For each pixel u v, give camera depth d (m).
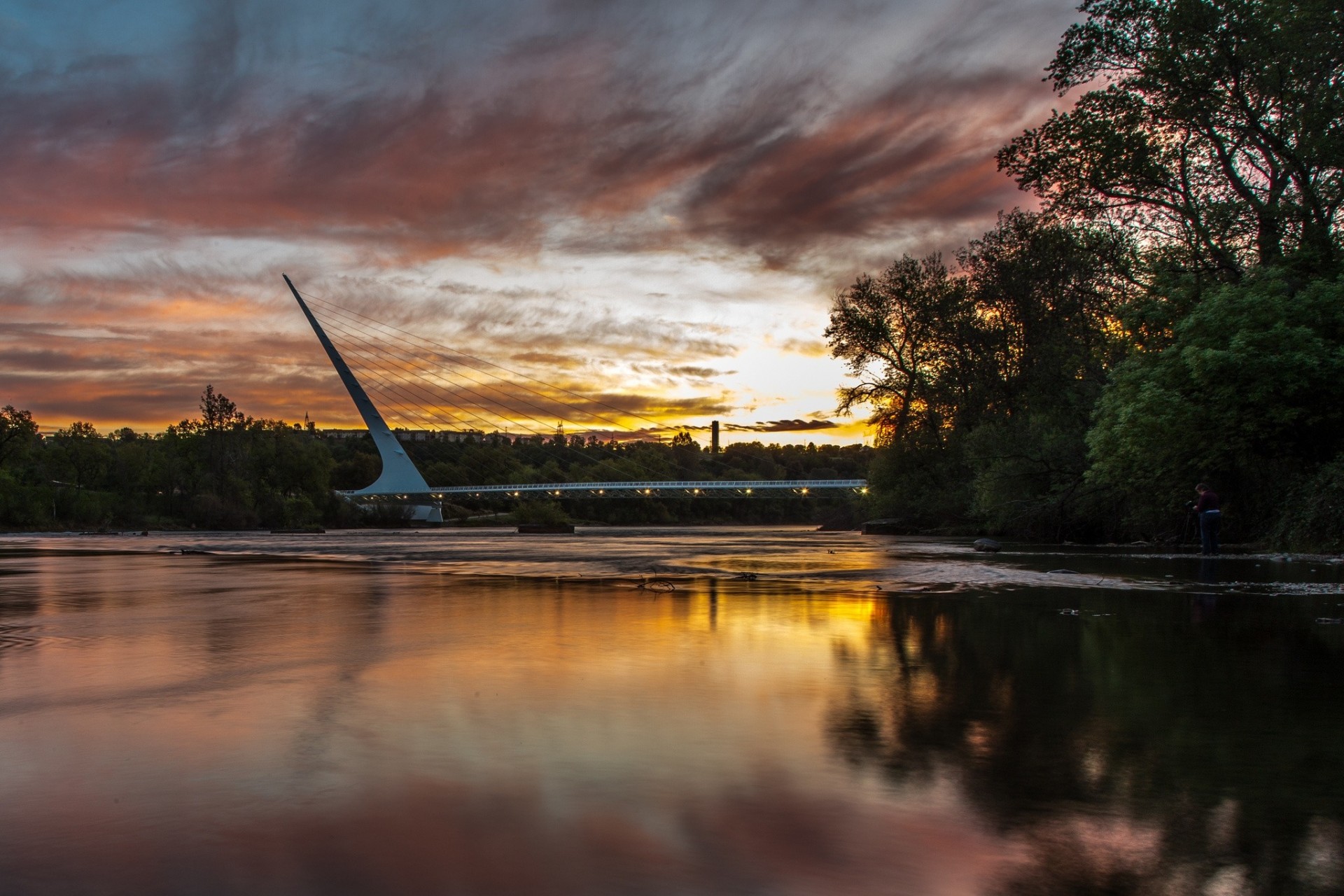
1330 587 12.65
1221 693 5.27
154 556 26.78
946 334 48.34
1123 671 5.99
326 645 7.36
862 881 2.64
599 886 2.62
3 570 19.64
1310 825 3.08
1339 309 22.31
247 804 3.33
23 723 4.60
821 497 98.50
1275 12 24.52
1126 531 33.22
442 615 9.65
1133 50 27.53
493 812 3.23
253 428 114.69
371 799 3.38
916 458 53.16
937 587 13.11
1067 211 30.52
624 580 15.01
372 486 105.81
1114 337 36.00
